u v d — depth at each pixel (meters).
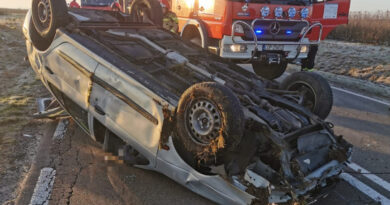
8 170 3.72
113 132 3.68
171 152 3.24
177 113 3.07
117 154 3.87
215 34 6.52
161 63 4.16
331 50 14.28
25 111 5.66
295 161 2.88
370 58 12.37
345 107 7.00
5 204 3.11
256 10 6.39
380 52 13.38
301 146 3.19
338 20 7.86
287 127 3.34
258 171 2.94
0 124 4.98
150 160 3.48
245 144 3.05
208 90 2.85
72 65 3.99
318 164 3.23
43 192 3.32
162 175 3.76
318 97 4.26
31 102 6.19
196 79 3.96
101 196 3.32
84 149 4.34
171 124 3.17
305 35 7.31
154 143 3.31
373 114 6.59
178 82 3.81
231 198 2.95
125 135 3.56
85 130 4.26
